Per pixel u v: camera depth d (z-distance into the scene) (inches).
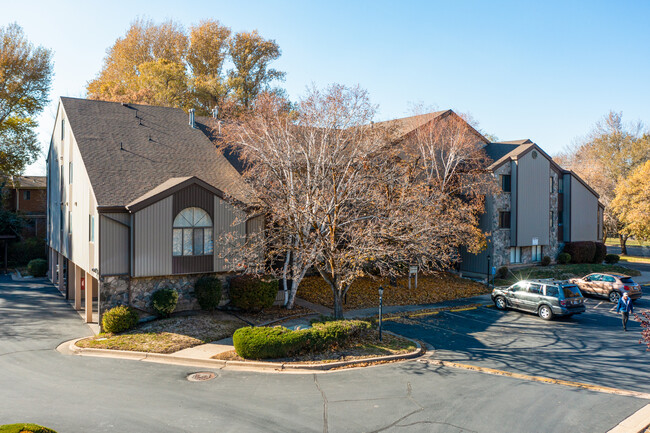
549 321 842.2
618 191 1873.8
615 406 440.5
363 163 820.0
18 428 281.0
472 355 622.8
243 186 900.6
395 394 466.0
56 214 1175.0
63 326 770.8
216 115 1247.5
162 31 1973.4
